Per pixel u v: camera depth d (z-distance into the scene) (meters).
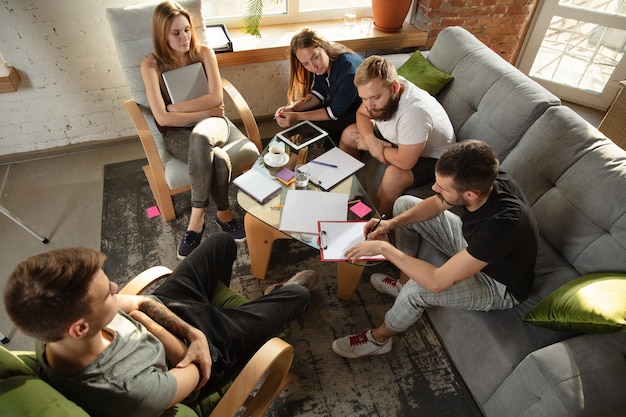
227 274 1.50
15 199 2.33
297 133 2.01
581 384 1.14
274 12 2.88
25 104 2.43
